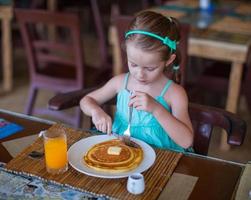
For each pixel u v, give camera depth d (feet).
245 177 3.39
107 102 4.99
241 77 8.02
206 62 11.25
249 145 8.86
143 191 3.13
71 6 16.25
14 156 3.67
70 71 9.07
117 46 8.39
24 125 4.30
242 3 11.25
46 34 14.88
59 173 3.33
